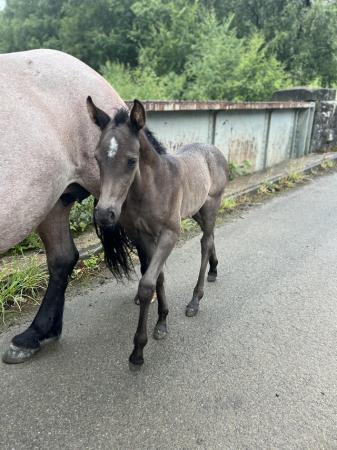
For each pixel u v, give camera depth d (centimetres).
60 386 222
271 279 347
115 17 1639
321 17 1208
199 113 573
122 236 268
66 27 1734
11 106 196
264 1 1391
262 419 201
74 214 414
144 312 225
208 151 308
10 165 191
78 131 232
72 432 193
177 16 1259
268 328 277
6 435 190
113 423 198
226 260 383
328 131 961
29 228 210
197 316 292
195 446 185
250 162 720
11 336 264
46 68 224
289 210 541
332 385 224
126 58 1594
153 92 884
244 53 968
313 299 315
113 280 341
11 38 2183
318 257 391
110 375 232
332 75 1238
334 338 266
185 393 218
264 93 922
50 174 209
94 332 272
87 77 243
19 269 326
